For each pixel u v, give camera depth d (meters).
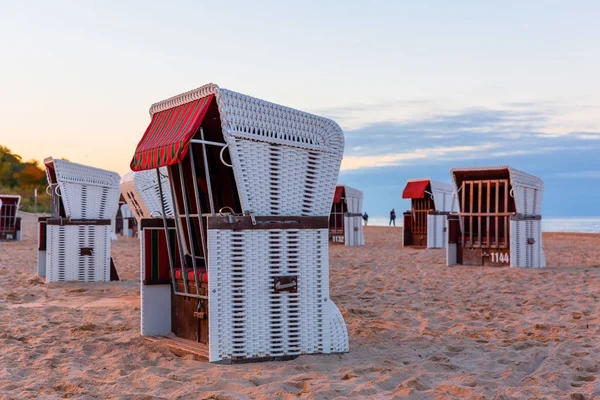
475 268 14.30
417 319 7.84
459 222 15.26
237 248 5.26
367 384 4.61
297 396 4.33
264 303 5.34
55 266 11.87
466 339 6.61
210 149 5.86
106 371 5.17
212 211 5.39
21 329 7.00
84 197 12.11
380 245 25.14
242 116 5.21
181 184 5.75
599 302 8.95
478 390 4.53
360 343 6.31
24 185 88.00
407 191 22.83
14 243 25.81
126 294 10.33
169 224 6.39
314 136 5.68
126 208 34.62
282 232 5.41
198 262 6.29
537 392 4.54
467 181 15.09
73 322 7.58
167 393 4.46
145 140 5.81
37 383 4.76
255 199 5.34
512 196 14.43
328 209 5.75
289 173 5.52
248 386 4.57
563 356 5.64
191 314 5.98
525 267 14.30
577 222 109.50
